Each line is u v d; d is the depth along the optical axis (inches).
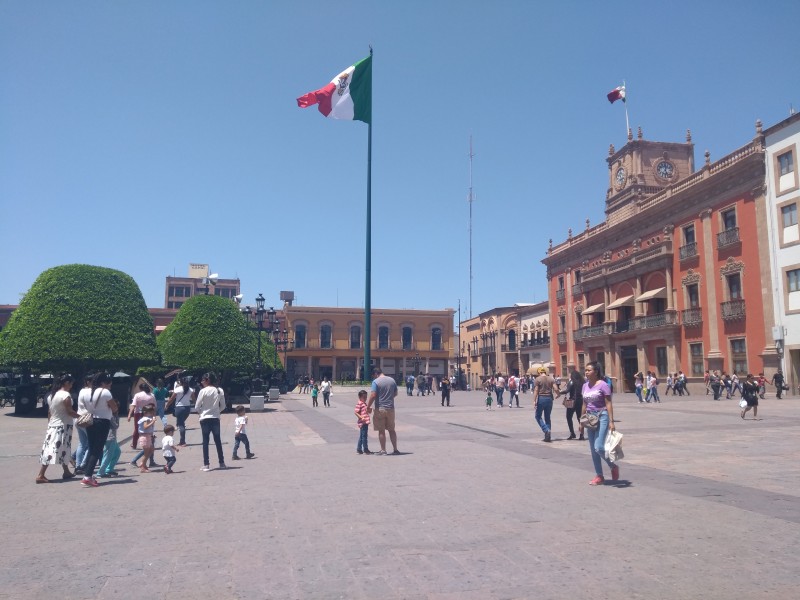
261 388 1549.0
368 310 1620.3
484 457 425.4
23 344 1004.6
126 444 583.5
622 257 1791.3
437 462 404.2
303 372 3257.9
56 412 367.6
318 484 332.8
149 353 1090.1
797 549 196.9
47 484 357.7
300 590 168.6
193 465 430.9
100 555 205.9
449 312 3388.3
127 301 1097.4
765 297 1268.5
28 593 169.8
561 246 2235.5
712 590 162.6
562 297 2203.5
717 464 376.5
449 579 174.7
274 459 446.6
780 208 1240.2
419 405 1251.2
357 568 186.4
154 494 319.6
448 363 3378.4
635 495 284.4
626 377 1803.6
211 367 1110.4
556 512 252.7
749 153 1309.1
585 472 354.6
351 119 1502.2
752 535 213.5
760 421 690.2
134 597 165.5
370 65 1524.4
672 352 1546.5
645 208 1680.6
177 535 230.7
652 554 193.8
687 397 1397.6
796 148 1206.3
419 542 212.8
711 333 1424.7
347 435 617.0
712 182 1419.8
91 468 348.2
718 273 1408.7
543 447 483.2
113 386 1103.0
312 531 231.5
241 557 200.2
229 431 693.9
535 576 175.6
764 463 378.6
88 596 166.9
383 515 254.4
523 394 1857.8
